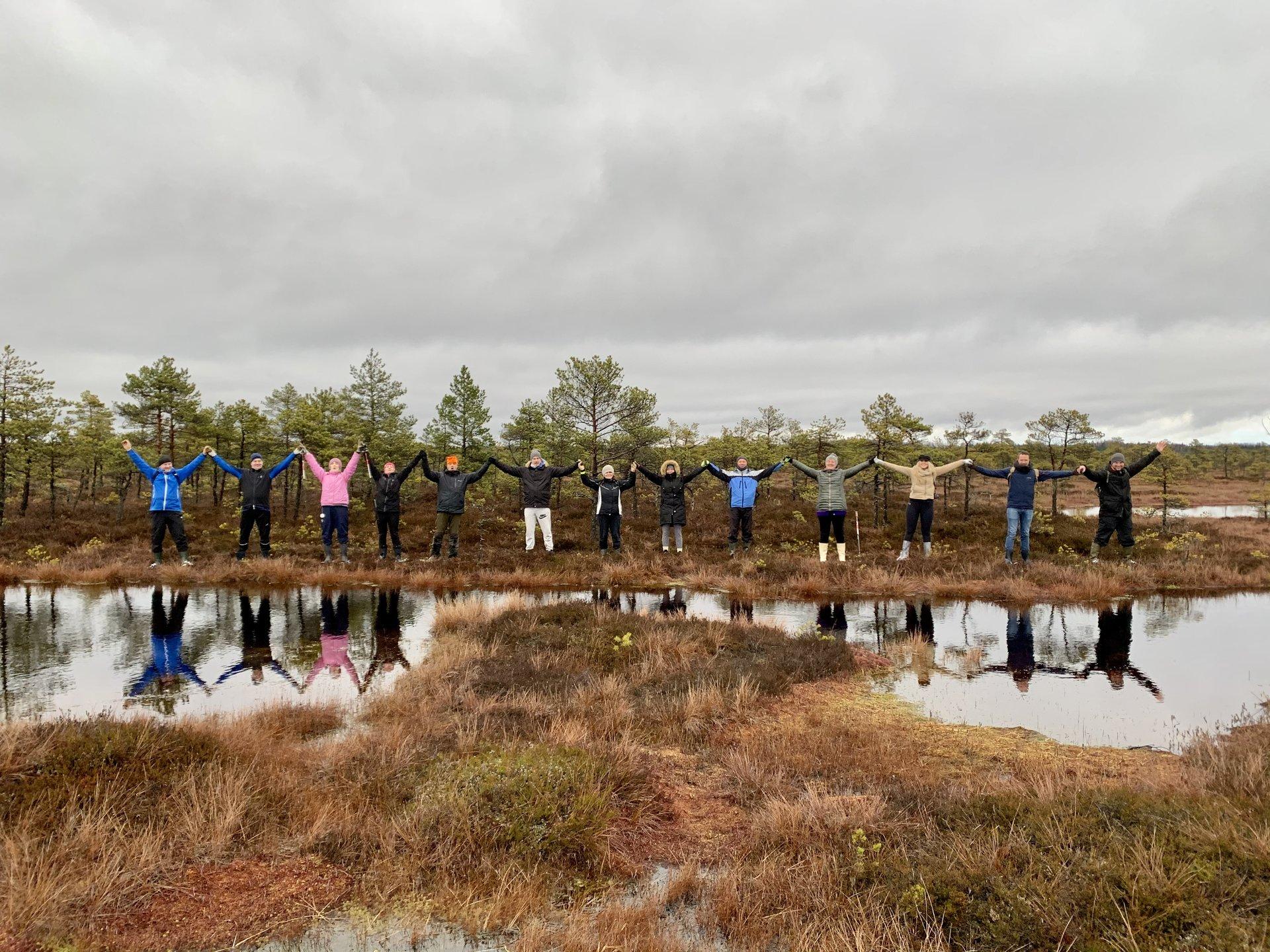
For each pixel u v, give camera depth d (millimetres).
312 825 3930
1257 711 6133
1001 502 26312
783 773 4863
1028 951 2807
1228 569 14281
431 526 20891
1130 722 5961
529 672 7254
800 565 14188
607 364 21922
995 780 4762
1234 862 3162
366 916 3240
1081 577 12734
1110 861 3227
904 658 8180
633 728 5906
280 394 30359
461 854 3689
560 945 3068
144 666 7547
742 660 7816
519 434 25500
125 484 22812
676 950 2998
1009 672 7598
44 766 4145
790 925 3213
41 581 13484
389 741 5066
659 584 13836
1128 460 31156
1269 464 61875
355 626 9688
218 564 14391
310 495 30109
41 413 20594
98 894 3156
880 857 3627
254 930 3094
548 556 15648
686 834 4160
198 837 3672
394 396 26250
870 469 24641
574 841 3844
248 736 5102
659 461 23984
